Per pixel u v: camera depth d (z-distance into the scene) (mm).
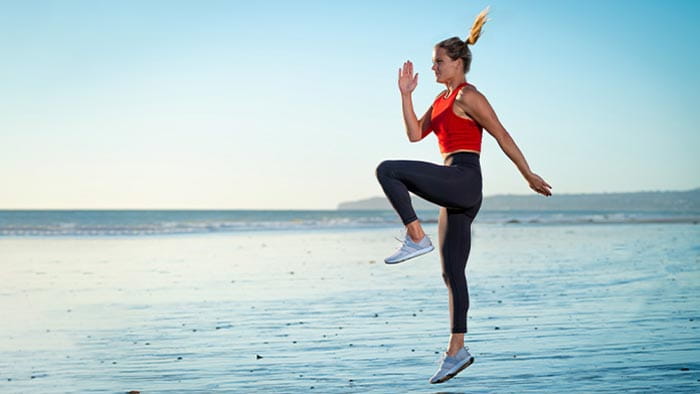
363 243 20141
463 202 3727
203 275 11500
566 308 7555
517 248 17469
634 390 4133
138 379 4676
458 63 3865
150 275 11531
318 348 5625
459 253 3898
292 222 40344
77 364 5164
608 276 10797
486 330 6262
